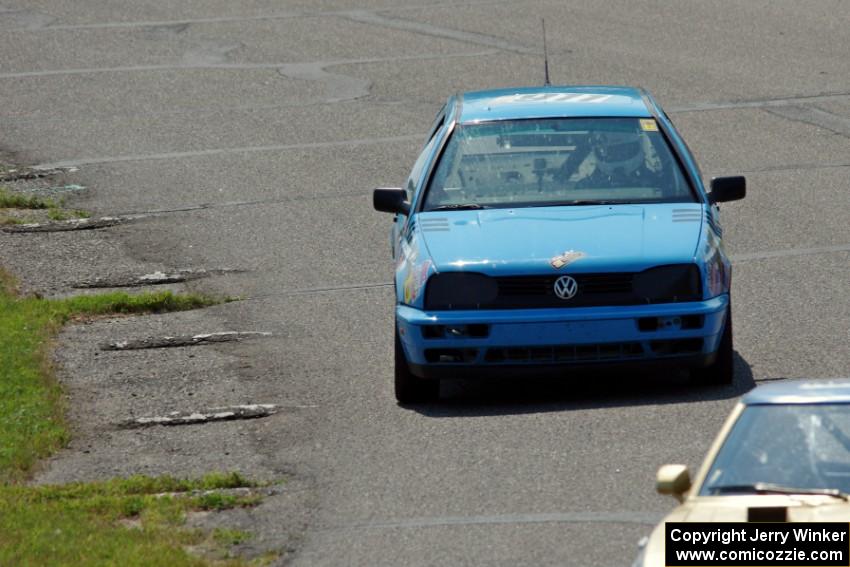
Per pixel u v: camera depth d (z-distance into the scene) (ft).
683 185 131.34
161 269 180.34
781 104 250.78
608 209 128.16
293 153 234.79
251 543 97.04
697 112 247.70
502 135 137.39
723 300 120.78
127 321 159.84
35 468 116.47
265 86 280.31
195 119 258.98
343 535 97.40
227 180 221.25
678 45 298.76
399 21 333.83
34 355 145.69
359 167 224.74
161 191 216.74
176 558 91.97
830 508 69.00
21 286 175.83
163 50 312.50
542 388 129.70
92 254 188.24
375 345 146.30
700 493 72.69
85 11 351.46
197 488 109.70
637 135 135.95
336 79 282.77
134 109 267.39
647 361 119.44
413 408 125.90
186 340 151.43
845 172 209.67
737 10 331.77
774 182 205.87
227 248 187.62
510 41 308.60
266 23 335.88
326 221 197.88
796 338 139.23
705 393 123.03
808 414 75.25
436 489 104.78
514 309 119.85
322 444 118.01
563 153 134.82
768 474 72.38
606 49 297.12
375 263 177.88
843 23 314.35
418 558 91.97
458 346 119.96
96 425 127.24
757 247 175.63
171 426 126.31
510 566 89.40
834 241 176.35
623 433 113.60
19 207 211.20
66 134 252.01
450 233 126.00
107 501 105.60
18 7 356.38
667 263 119.75
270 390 134.10
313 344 147.84
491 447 112.98
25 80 290.76
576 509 98.43
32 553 93.56
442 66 288.92
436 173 134.72
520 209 129.29
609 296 119.55
